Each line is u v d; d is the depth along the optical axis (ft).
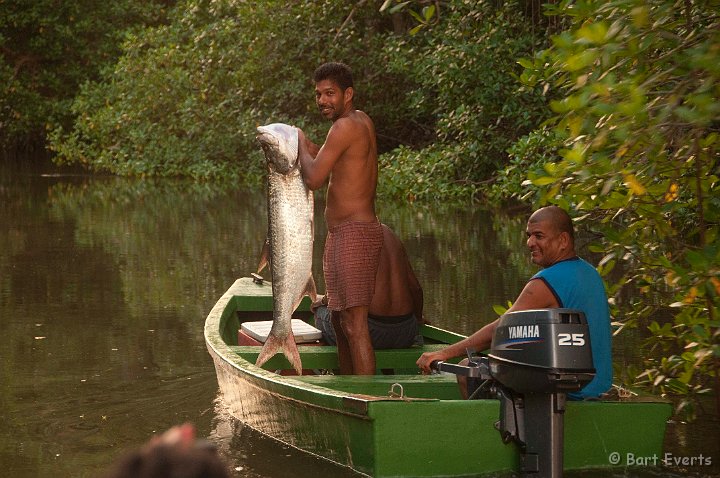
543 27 74.43
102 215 67.87
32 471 19.45
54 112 122.11
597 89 14.60
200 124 93.20
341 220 22.89
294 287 21.81
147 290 40.60
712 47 14.71
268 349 21.91
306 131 87.86
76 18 125.80
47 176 99.66
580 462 18.44
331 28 88.17
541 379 16.62
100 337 31.96
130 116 96.99
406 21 93.50
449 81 74.90
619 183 21.06
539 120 70.59
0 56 122.72
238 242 55.16
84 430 22.20
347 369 24.29
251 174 93.25
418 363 20.11
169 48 94.89
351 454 18.40
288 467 19.20
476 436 17.76
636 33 15.89
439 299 37.99
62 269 45.80
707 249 17.70
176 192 84.58
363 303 22.79
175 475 6.02
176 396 25.00
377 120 95.50
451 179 78.43
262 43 87.30
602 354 18.92
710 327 20.59
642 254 22.20
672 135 17.54
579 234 36.09
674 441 20.63
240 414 22.89
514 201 75.00
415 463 17.65
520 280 42.14
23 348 30.42
